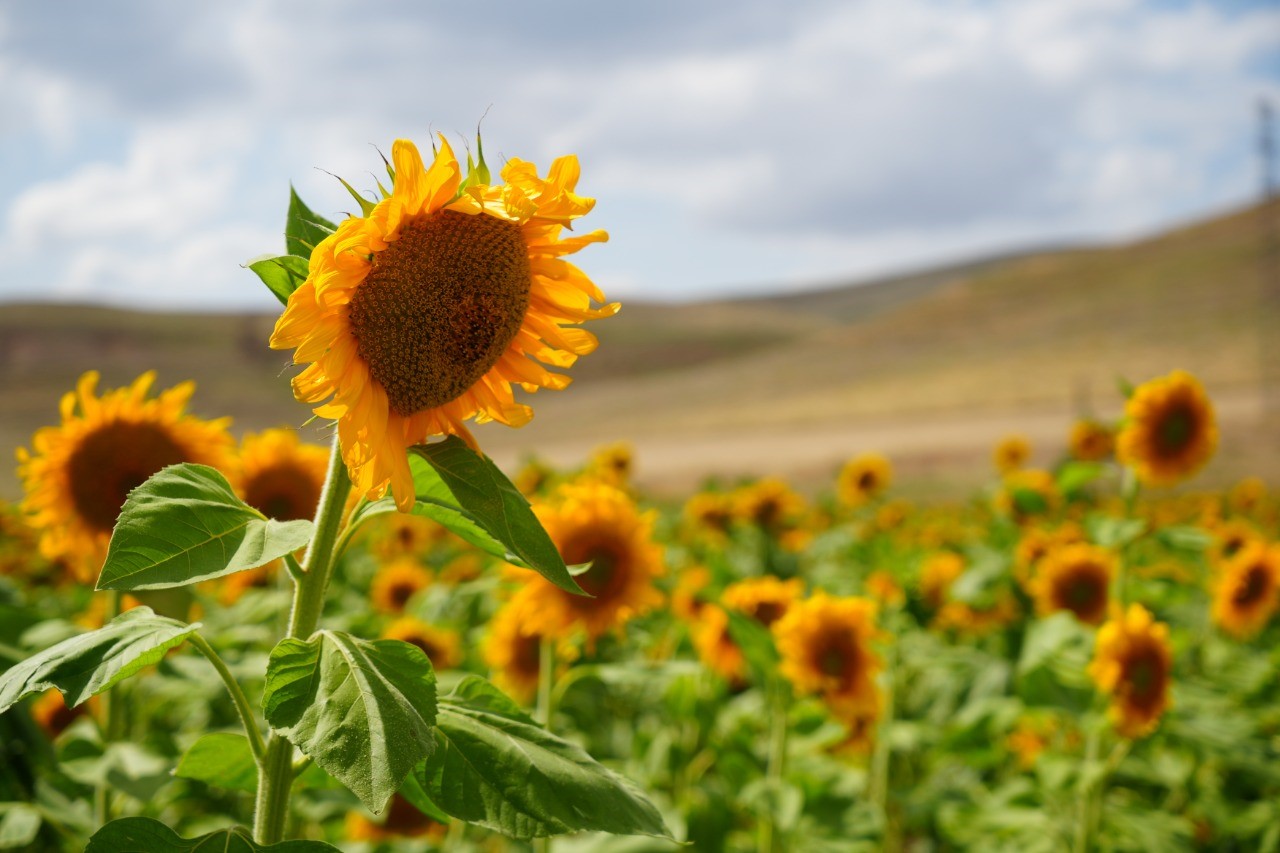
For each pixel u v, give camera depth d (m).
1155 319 72.31
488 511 1.79
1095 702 4.76
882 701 5.50
